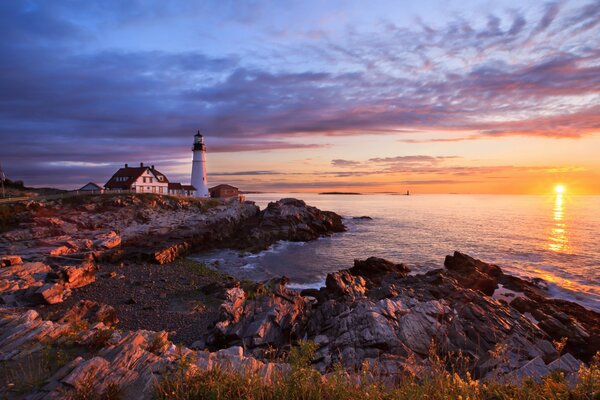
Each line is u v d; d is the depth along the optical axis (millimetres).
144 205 61750
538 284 35781
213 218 64562
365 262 40188
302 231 66312
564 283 36812
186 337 22234
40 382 7098
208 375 6047
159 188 83812
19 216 48375
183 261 47156
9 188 79625
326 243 63469
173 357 8547
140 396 6438
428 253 54062
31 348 8805
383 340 17266
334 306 22688
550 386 5305
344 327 19266
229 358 8469
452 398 5223
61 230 47531
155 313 26203
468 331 18766
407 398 5359
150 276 37688
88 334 9648
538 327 21469
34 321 10664
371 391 5570
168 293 31656
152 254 44531
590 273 41031
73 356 8508
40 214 50625
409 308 21078
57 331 9844
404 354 16625
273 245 60656
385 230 81125
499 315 22172
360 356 16266
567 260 48344
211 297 30438
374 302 22016
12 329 9992
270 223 67188
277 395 5496
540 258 49812
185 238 53594
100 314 23188
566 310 26906
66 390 6668
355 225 91000
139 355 8289
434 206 190750
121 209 58188
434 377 6012
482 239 67250
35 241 42281
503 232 77375
